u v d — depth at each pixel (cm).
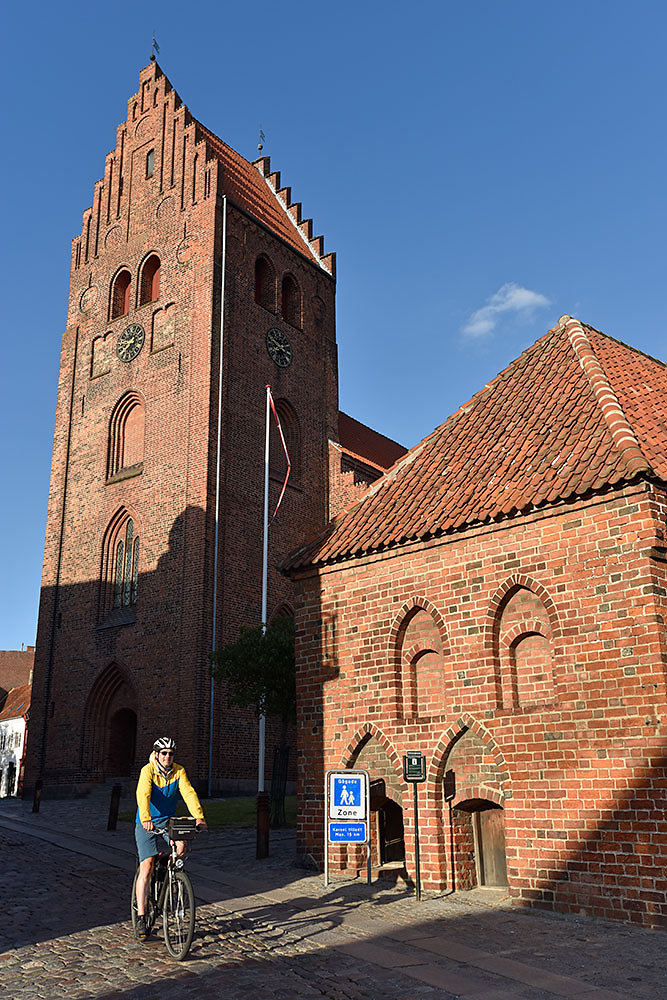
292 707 2273
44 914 1073
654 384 1580
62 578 3684
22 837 1892
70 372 3956
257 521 3372
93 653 3412
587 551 1173
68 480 3803
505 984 789
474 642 1291
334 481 3888
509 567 1265
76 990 755
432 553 1380
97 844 1761
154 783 941
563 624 1181
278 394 3681
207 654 2978
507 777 1209
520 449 1420
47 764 3462
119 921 1035
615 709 1107
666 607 1108
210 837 1900
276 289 3844
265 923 1028
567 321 1703
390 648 1418
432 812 1298
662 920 1014
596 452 1244
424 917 1078
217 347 3372
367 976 815
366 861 1395
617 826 1077
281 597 3400
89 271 4047
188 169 3719
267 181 4469
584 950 912
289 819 2280
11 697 7188
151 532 3312
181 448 3309
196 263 3528
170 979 788
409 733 1360
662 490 1154
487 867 1307
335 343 4181
